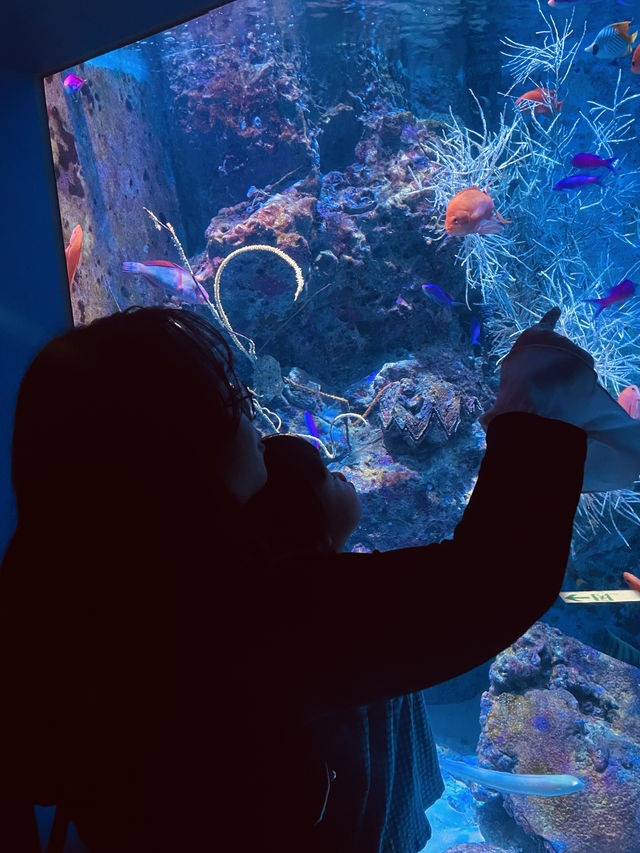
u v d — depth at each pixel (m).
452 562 0.50
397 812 0.85
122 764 0.57
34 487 0.56
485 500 0.53
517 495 0.52
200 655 0.53
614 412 0.58
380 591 0.50
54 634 0.57
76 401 0.54
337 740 0.72
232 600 0.53
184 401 0.54
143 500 0.54
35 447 0.56
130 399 0.54
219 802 0.56
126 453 0.54
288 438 0.87
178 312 0.60
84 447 0.54
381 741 0.79
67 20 1.08
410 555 0.52
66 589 0.56
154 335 0.56
